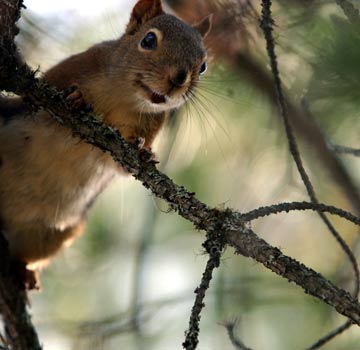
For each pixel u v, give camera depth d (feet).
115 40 35.68
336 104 25.26
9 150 34.91
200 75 35.19
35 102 28.35
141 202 42.78
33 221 37.14
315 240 43.42
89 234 42.68
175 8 38.24
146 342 40.52
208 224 26.32
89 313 42.45
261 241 25.53
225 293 40.57
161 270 43.70
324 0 28.45
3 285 35.99
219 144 39.52
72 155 34.50
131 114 34.81
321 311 41.01
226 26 35.63
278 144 39.42
